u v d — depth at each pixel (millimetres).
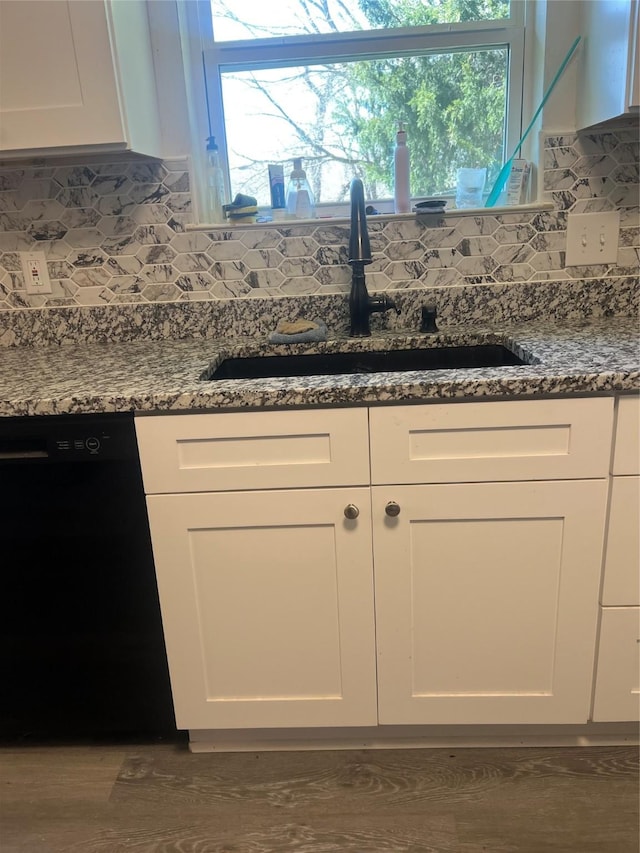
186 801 1312
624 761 1354
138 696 1371
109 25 1268
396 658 1292
